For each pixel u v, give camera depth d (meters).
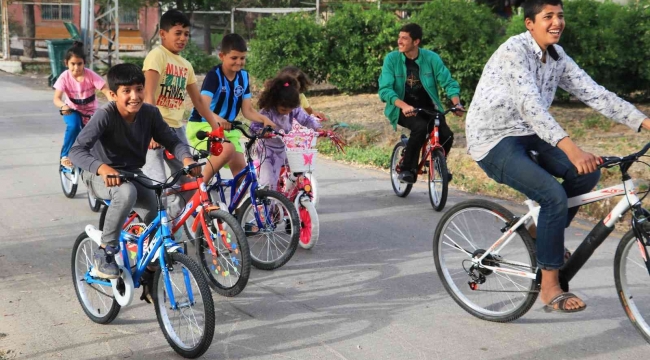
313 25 15.22
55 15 25.58
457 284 5.47
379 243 6.71
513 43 4.43
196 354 4.25
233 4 22.41
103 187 4.75
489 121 4.54
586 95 4.55
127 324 4.86
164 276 4.33
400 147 8.42
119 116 4.67
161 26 6.15
